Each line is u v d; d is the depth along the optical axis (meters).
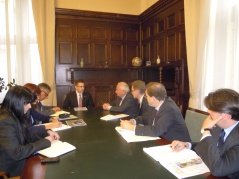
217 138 1.23
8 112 1.44
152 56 4.43
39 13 4.08
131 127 1.83
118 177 1.03
